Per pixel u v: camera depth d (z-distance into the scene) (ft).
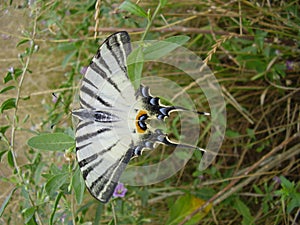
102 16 1.38
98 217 1.04
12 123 1.06
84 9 1.34
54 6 1.20
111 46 0.66
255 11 1.31
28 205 1.04
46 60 1.57
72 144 0.85
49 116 1.27
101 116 0.66
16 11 1.29
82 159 0.66
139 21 1.36
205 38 1.43
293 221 1.17
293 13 1.22
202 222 1.38
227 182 1.32
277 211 1.27
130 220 1.21
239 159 1.44
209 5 1.28
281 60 1.32
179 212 1.20
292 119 1.30
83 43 1.32
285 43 1.29
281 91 1.34
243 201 1.37
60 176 0.91
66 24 1.56
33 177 1.17
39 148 0.84
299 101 1.40
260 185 1.36
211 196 1.23
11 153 1.03
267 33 1.27
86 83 0.67
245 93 1.43
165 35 1.33
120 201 1.11
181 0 1.32
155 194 1.42
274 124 1.42
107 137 0.66
